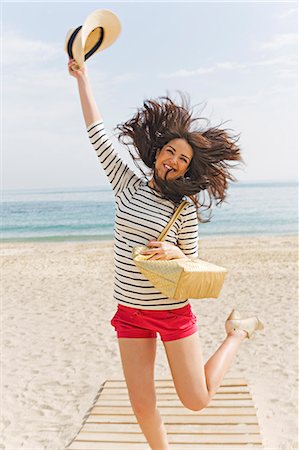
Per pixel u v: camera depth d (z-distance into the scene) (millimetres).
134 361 3051
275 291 10820
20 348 7480
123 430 4512
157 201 3062
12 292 11539
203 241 22703
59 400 5613
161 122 3107
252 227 30156
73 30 3223
